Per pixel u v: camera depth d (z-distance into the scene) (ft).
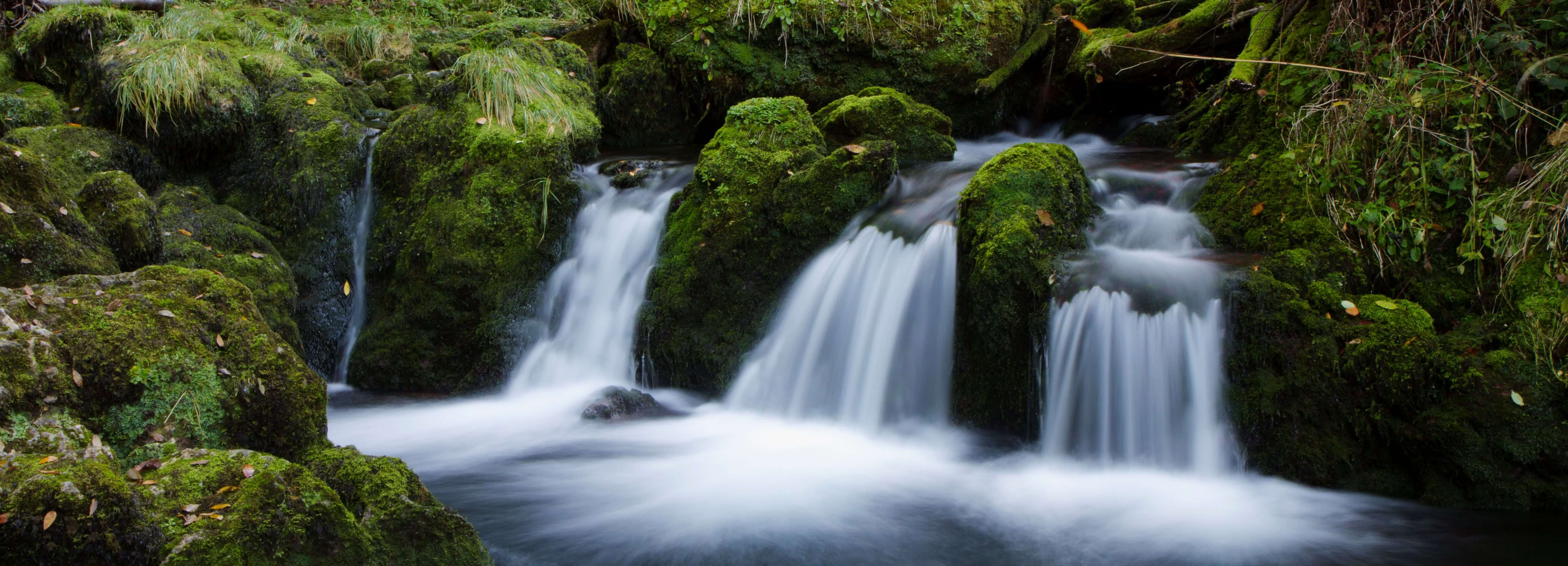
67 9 24.17
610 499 13.88
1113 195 18.71
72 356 10.79
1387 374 13.67
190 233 19.93
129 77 21.58
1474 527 12.62
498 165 21.17
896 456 15.76
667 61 26.96
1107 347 14.71
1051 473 14.76
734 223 19.22
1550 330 13.64
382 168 21.98
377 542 9.82
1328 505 13.39
